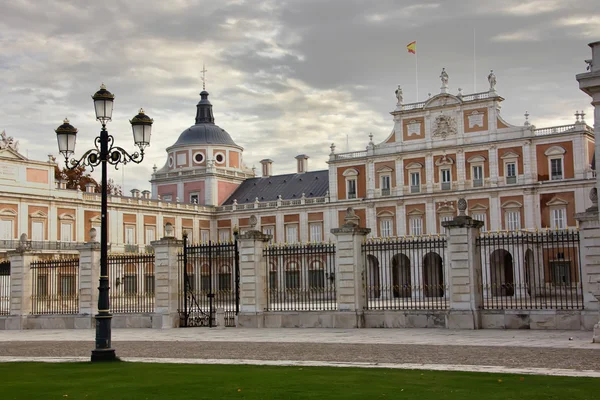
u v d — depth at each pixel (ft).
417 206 264.31
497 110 252.01
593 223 85.66
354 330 97.45
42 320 123.44
